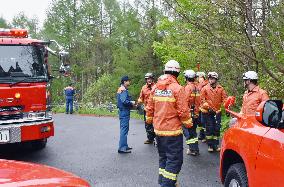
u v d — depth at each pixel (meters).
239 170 5.11
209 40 9.99
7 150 11.02
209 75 10.61
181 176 8.14
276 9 9.01
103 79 35.00
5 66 9.46
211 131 10.53
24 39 9.74
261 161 4.36
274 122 4.01
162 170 6.93
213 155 10.18
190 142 8.23
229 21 9.42
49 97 9.85
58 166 9.12
